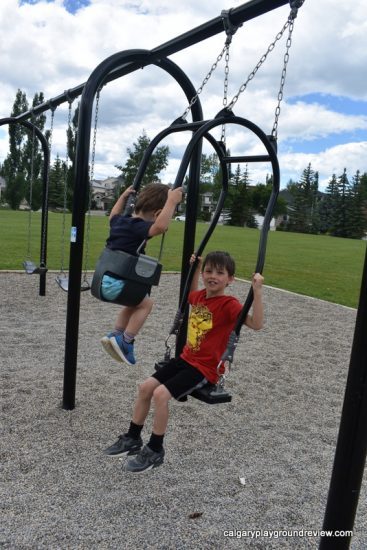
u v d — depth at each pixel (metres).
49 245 16.27
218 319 2.83
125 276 3.04
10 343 5.53
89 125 3.69
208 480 3.00
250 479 3.06
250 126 3.21
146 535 2.45
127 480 2.92
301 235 48.31
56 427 3.54
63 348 5.46
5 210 47.16
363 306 1.94
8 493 2.71
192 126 3.52
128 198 3.54
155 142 3.70
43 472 2.95
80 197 3.69
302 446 3.58
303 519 2.69
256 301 2.76
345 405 2.01
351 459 2.00
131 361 3.36
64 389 3.82
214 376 2.79
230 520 2.62
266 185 67.31
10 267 10.89
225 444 3.51
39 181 47.25
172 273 11.76
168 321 7.09
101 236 22.00
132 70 4.39
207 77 3.55
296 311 8.55
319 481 3.11
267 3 3.12
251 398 4.45
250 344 6.31
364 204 64.06
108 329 6.43
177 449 3.37
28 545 2.31
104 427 3.60
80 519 2.53
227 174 3.71
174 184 2.98
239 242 26.70
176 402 4.19
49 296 8.17
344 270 16.45
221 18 3.39
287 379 5.05
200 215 60.34
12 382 4.34
